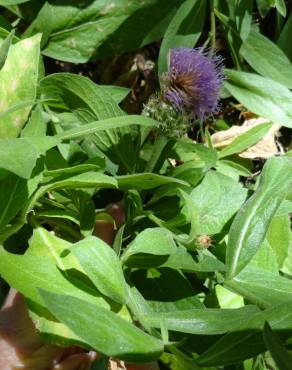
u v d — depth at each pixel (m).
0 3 0.43
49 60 0.53
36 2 0.46
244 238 0.35
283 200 0.36
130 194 0.38
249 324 0.30
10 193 0.32
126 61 0.54
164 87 0.39
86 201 0.36
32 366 0.31
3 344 0.31
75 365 0.31
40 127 0.35
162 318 0.31
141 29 0.48
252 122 0.52
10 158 0.28
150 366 0.34
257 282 0.36
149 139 0.46
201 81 0.38
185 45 0.47
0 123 0.35
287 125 0.49
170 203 0.40
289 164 0.36
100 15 0.47
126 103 0.54
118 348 0.27
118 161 0.41
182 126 0.39
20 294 0.32
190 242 0.35
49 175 0.34
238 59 0.52
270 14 0.59
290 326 0.30
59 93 0.40
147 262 0.35
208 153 0.39
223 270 0.34
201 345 0.35
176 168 0.40
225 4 0.52
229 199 0.39
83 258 0.30
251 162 0.51
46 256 0.33
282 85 0.49
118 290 0.30
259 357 0.37
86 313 0.27
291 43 0.55
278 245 0.42
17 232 0.37
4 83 0.36
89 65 0.55
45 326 0.29
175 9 0.48
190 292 0.37
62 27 0.46
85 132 0.34
